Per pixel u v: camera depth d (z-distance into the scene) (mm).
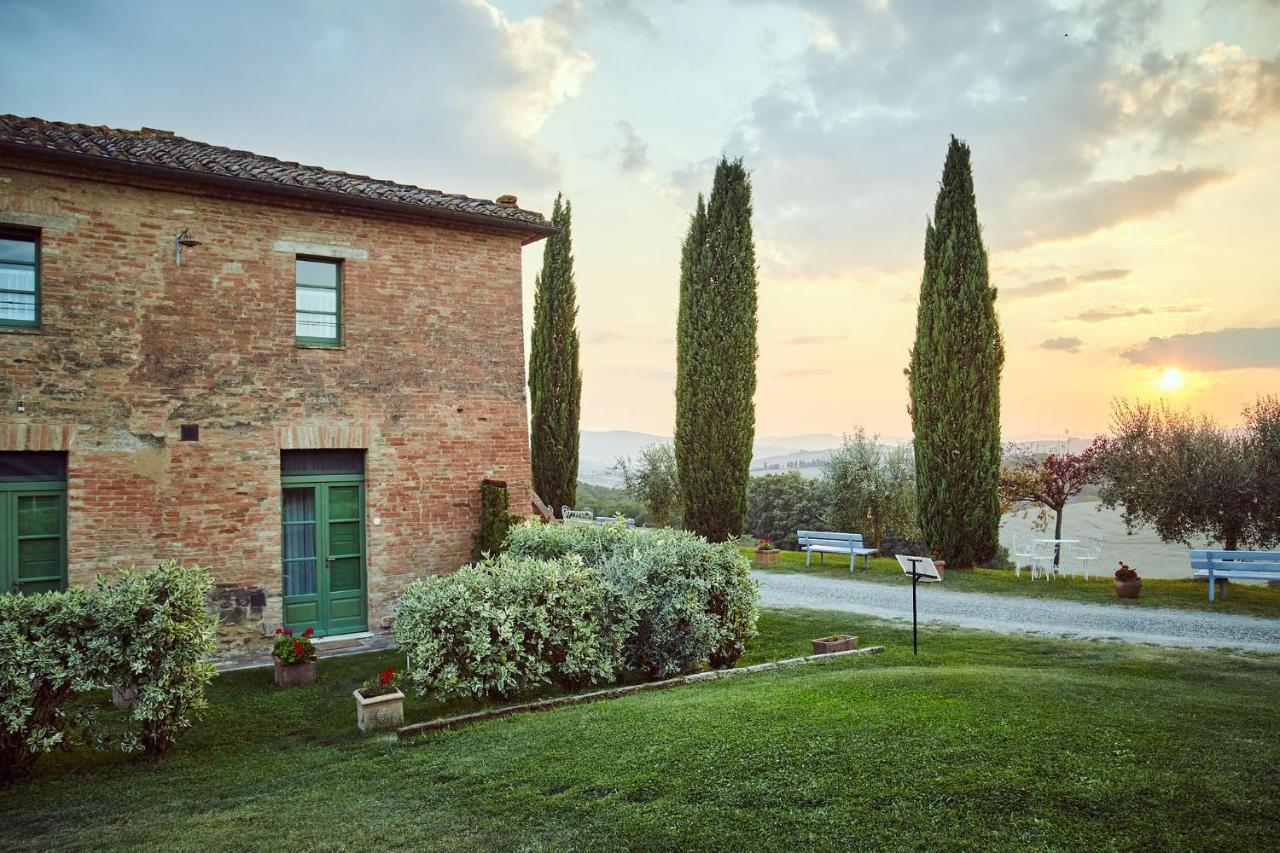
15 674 6895
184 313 11555
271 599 12031
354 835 5188
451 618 8898
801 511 38781
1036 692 7578
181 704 7773
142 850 5180
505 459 14344
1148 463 19609
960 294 21000
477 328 14156
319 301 12891
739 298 23672
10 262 10656
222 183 11578
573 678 9578
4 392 10312
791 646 12219
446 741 7441
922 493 21703
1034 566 20078
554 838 4867
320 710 9375
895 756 5703
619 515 12430
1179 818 4539
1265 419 18062
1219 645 11836
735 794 5277
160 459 11289
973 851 4289
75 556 10680
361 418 12945
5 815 6199
